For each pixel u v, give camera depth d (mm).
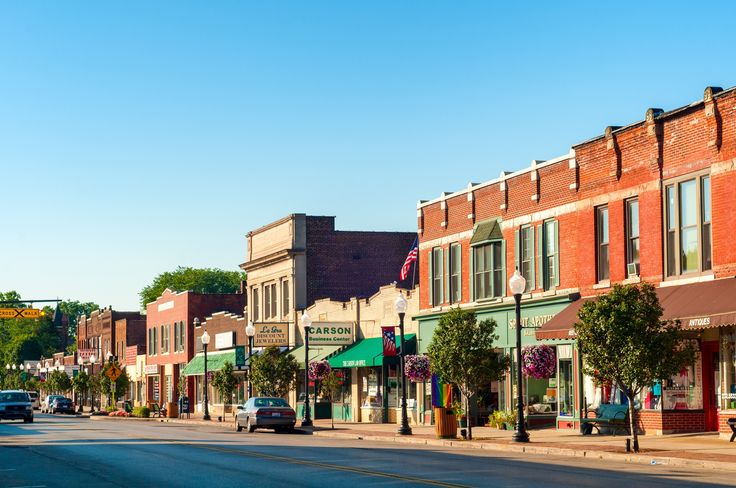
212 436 39438
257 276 68062
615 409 33281
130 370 100500
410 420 46906
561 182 37562
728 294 27828
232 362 68188
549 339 35344
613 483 18891
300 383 57750
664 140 32438
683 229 31609
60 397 90375
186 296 82812
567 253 37125
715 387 30906
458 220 44531
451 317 33562
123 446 32562
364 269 63875
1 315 71625
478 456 26812
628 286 26328
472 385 33531
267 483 19844
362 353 49188
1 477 22062
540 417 38000
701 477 20047
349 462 24812
